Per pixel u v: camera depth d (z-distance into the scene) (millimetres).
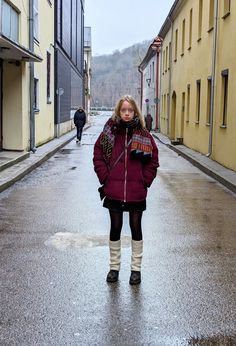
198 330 4199
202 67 19984
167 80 34500
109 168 5309
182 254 6406
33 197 10320
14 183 12102
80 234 7316
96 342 3959
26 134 17859
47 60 23891
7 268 5742
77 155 19719
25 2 17234
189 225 8086
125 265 5875
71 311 4543
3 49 13977
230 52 14922
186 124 24516
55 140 25750
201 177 14133
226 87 15969
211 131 17406
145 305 4707
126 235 7328
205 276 5566
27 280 5348
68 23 33500
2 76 16938
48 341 3969
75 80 41000
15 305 4672
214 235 7453
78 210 9062
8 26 15180
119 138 5270
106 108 99500
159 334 4109
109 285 5219
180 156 20781
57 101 27375
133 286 5203
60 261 6008
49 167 15625
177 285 5262
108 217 8484
